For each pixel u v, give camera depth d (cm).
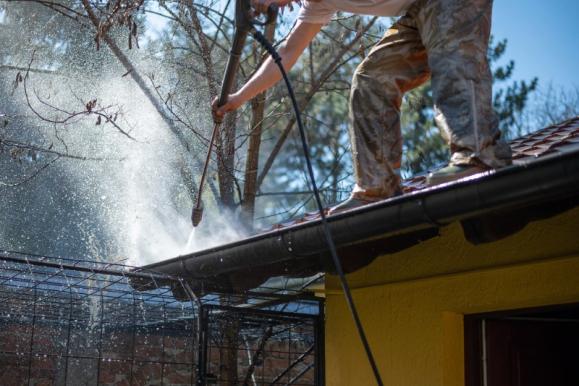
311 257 445
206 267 429
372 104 390
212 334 570
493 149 350
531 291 393
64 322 627
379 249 420
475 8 362
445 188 314
